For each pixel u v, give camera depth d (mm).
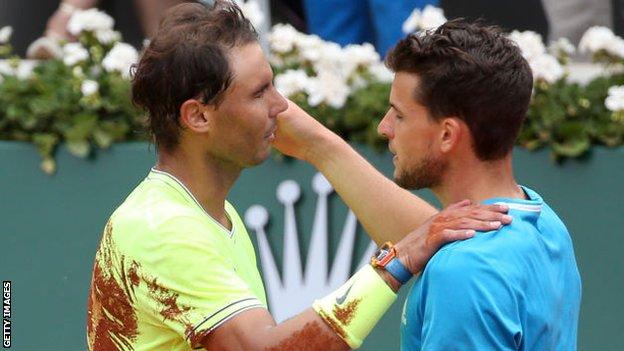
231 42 8828
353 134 16094
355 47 16562
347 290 8641
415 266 8578
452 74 8484
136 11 18875
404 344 8695
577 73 17125
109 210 16312
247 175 15984
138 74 8969
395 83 8781
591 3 18922
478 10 19391
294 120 10344
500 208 8477
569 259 8984
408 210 10148
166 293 8656
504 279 8141
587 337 15828
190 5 9055
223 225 9297
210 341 8695
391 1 17547
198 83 8750
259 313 8641
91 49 16969
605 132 15672
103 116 16422
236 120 8875
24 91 16484
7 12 19266
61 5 18797
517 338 8164
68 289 16453
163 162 9125
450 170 8750
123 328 8953
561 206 15758
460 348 8070
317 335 8578
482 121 8531
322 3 18266
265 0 17922
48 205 16359
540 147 15758
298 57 16844
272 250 16062
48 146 16250
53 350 16547
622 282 15703
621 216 15641
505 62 8539
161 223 8695
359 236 15930
